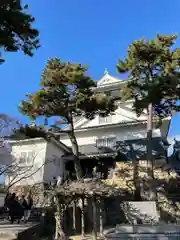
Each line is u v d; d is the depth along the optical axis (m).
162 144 21.09
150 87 14.23
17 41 8.43
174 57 15.28
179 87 14.71
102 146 23.22
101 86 27.20
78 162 16.84
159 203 16.55
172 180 17.53
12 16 7.53
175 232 9.86
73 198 13.46
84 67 17.17
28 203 16.47
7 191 17.33
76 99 16.39
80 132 24.70
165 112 18.38
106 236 10.41
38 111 16.28
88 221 15.50
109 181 18.25
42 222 13.95
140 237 9.96
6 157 15.81
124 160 21.41
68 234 13.83
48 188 14.48
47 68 16.84
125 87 17.34
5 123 15.65
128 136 23.06
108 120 24.38
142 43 15.89
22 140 22.77
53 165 22.58
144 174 17.83
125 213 14.59
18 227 11.94
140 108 17.75
